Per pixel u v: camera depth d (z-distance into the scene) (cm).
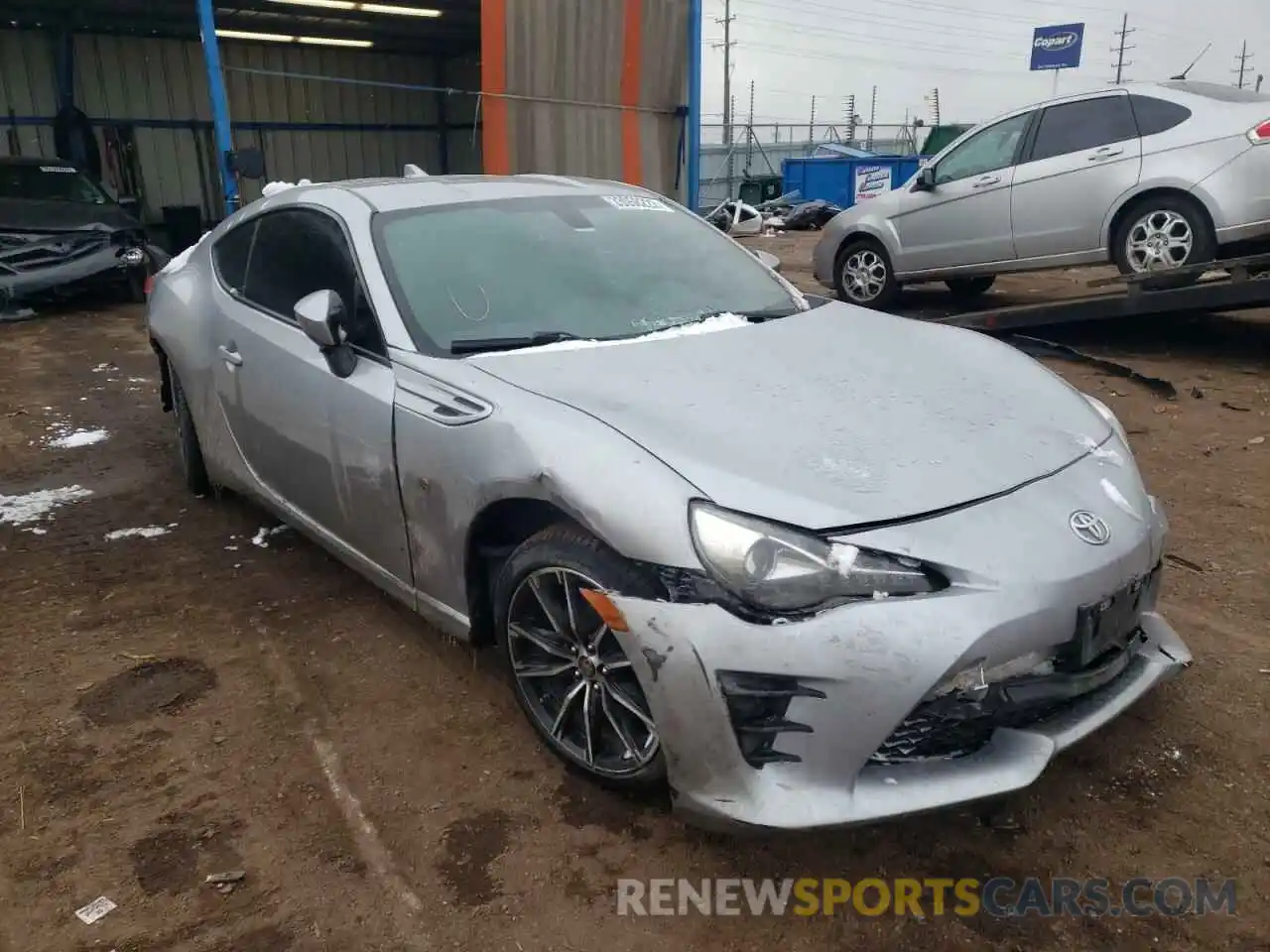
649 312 320
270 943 211
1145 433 538
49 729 288
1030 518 224
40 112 1523
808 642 203
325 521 340
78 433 580
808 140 4478
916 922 215
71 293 1044
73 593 373
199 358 403
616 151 1099
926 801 207
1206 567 374
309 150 1755
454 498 268
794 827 205
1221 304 636
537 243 338
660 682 214
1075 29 3356
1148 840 236
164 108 1614
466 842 240
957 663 203
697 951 209
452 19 1480
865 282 910
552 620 251
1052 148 758
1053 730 222
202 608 360
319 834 244
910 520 216
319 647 332
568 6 1018
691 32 1123
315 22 1499
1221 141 666
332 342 296
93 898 224
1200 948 206
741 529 211
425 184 363
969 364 300
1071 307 700
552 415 248
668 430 237
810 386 268
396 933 213
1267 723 277
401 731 285
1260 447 507
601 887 226
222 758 274
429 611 297
